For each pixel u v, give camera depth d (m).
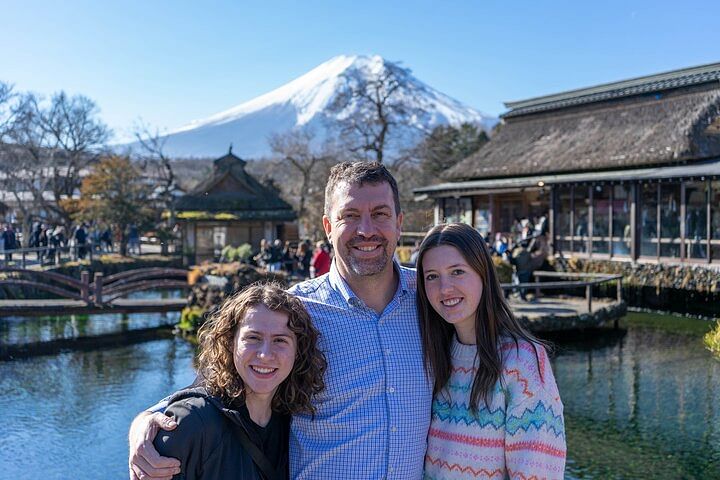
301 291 2.88
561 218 22.20
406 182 40.50
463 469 2.62
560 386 10.25
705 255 18.08
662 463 7.24
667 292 18.30
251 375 2.46
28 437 8.61
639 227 19.66
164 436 2.28
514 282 16.86
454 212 27.89
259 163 70.25
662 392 9.85
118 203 32.19
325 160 42.69
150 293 24.27
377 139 38.00
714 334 12.41
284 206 36.78
